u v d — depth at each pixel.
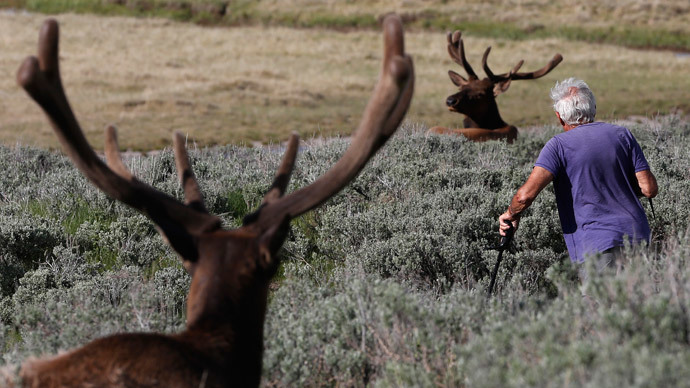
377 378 13.09
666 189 27.22
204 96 102.94
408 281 21.12
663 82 126.69
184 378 9.38
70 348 14.81
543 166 17.67
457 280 21.52
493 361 10.97
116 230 26.38
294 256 25.95
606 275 13.07
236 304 10.14
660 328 10.88
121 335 9.73
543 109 101.69
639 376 9.24
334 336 14.29
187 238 10.38
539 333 11.28
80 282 21.45
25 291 21.50
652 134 49.22
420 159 36.69
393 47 9.77
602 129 17.81
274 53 153.75
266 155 42.31
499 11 199.38
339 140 43.72
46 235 25.86
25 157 43.88
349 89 116.62
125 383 9.19
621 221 17.23
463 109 50.53
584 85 18.34
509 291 17.14
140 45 159.50
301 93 107.31
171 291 20.89
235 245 10.35
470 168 37.69
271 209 10.73
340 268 23.03
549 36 179.75
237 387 9.92
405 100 10.48
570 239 17.75
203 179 36.09
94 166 9.91
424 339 12.82
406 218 25.84
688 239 17.61
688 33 179.75
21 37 158.62
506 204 27.81
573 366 10.05
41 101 8.86
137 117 87.31
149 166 36.72
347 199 31.22
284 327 14.75
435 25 193.00
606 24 185.38
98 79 114.38
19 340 18.88
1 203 32.44
